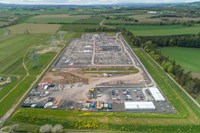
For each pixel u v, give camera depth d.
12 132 98.75
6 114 111.94
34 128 100.94
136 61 193.62
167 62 172.00
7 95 131.62
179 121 104.06
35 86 143.12
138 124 101.81
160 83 146.75
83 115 108.81
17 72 169.12
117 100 124.38
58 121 104.75
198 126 100.44
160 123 102.62
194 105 119.00
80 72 167.50
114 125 101.50
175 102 121.88
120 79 153.38
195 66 180.00
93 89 136.38
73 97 128.25
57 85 144.50
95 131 98.88
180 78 147.50
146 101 122.81
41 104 120.56
